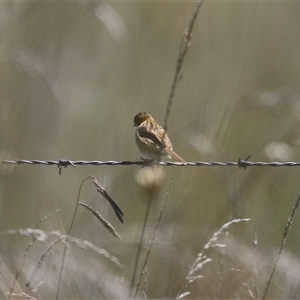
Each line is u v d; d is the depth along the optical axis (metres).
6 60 12.31
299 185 12.95
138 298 10.77
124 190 12.62
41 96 13.36
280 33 15.07
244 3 15.30
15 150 12.22
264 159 12.69
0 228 11.65
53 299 10.16
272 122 13.58
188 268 11.24
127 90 14.27
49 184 12.90
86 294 10.31
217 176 12.78
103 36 14.49
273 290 10.98
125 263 11.47
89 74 14.27
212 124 13.56
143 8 14.85
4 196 11.93
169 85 14.40
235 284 10.80
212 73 14.63
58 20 14.14
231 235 11.69
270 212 12.66
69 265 10.61
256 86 14.43
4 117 12.47
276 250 11.82
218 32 15.09
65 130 13.57
